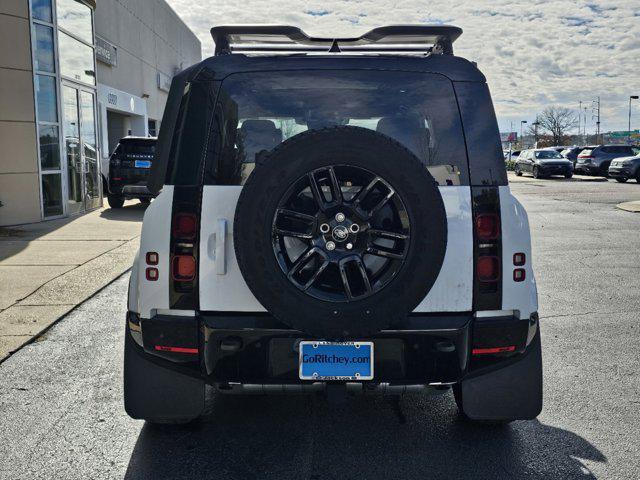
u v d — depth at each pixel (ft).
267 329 9.92
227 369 10.05
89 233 38.68
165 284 10.13
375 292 9.21
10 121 41.91
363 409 13.39
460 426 12.52
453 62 10.57
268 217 9.07
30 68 42.47
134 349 10.97
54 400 13.83
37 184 43.60
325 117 10.53
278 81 10.42
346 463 10.96
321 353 9.93
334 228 9.17
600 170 117.29
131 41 90.68
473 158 10.26
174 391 11.03
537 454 11.30
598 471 10.69
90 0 52.42
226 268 10.05
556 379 15.17
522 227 10.32
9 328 19.13
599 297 23.95
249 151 10.26
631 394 14.21
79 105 50.62
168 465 10.93
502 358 10.32
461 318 10.12
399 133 10.48
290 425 12.59
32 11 42.50
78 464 10.96
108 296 23.49
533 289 10.84
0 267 28.25
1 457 11.21
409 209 9.12
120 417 12.94
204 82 10.37
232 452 11.41
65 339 18.33
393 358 10.00
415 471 10.66
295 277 9.53
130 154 53.52
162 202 10.19
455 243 10.11
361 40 12.07
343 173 9.18
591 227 46.24
